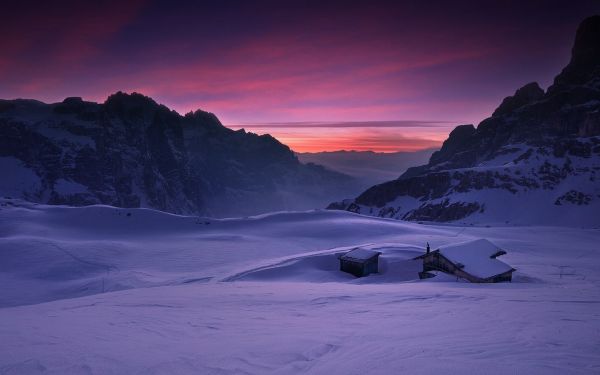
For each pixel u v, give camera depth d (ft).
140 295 92.27
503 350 24.63
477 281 148.87
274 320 45.44
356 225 540.11
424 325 36.91
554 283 125.29
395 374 20.44
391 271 218.59
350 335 32.45
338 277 216.54
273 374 22.11
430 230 538.06
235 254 382.42
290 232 508.94
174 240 460.55
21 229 495.00
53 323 42.14
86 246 378.94
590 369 20.24
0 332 35.06
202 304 67.87
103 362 24.29
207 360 25.09
